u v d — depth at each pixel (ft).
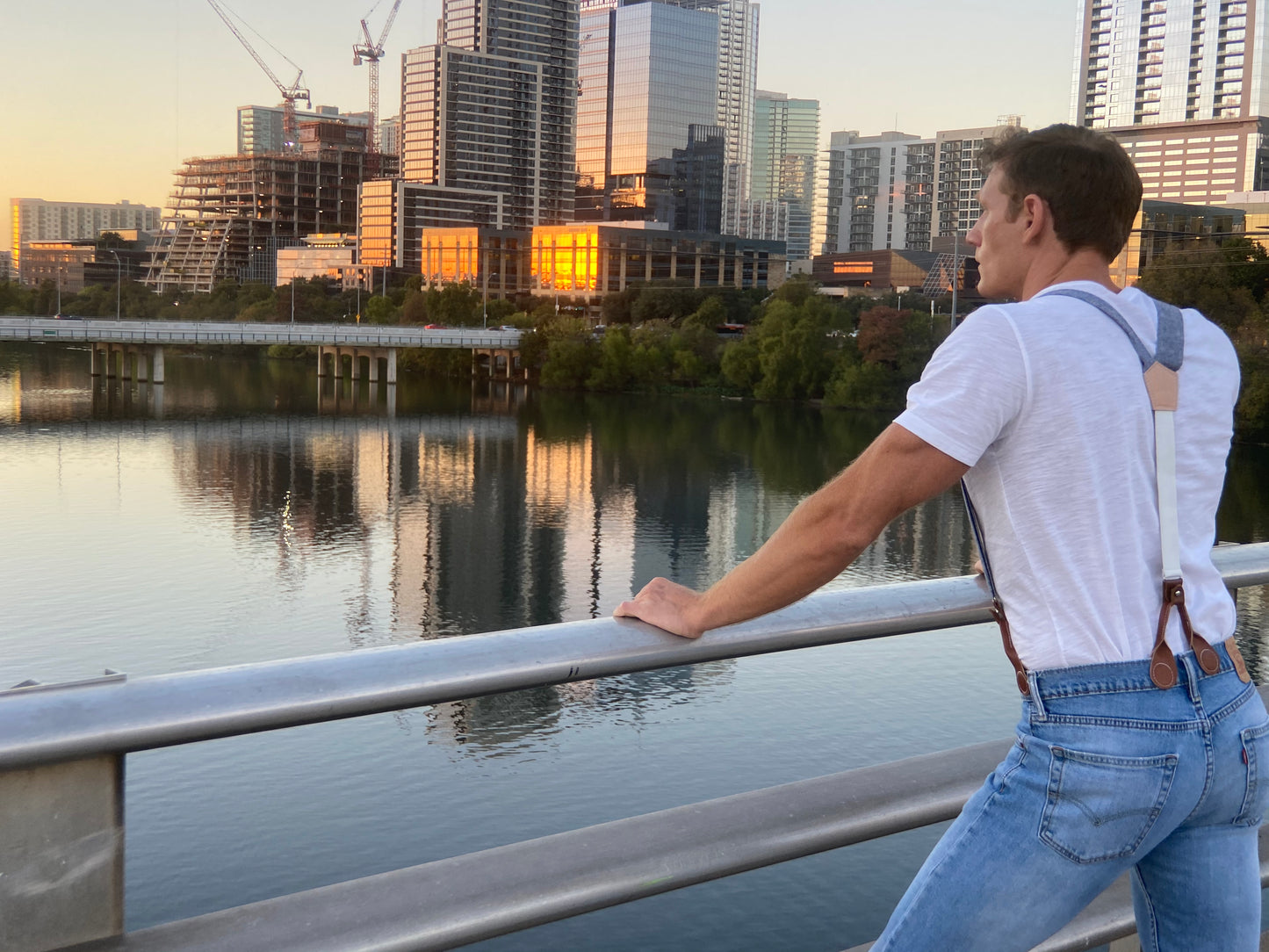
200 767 89.20
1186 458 4.47
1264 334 269.23
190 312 646.33
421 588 154.10
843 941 62.08
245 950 3.64
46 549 167.73
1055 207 4.78
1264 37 603.26
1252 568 6.10
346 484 223.30
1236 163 565.94
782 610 4.90
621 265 580.71
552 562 168.04
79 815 3.57
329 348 460.96
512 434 286.05
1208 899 4.65
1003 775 4.48
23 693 3.46
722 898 66.59
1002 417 4.29
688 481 225.97
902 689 107.96
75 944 3.59
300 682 3.79
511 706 104.68
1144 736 4.25
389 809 82.99
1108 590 4.32
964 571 161.48
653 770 90.79
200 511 197.06
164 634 131.85
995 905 4.38
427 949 3.87
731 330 455.63
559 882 4.09
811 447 265.54
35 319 349.41
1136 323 4.56
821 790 4.74
